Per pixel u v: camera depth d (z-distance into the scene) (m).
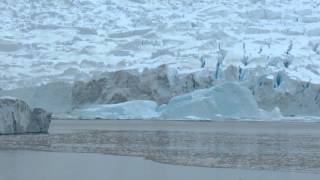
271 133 179.25
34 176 69.12
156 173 72.56
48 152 102.38
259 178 68.56
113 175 70.38
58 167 78.44
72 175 70.06
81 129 196.00
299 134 173.25
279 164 84.06
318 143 131.25
